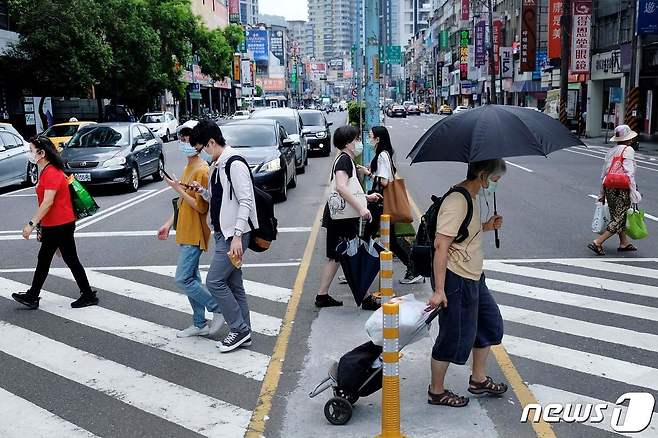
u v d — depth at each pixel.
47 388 5.31
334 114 88.44
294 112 21.95
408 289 7.68
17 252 10.34
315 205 14.34
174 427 4.62
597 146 31.42
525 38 49.94
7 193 17.34
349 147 6.79
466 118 4.29
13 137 18.22
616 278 8.31
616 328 6.48
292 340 6.24
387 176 7.46
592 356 5.77
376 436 4.24
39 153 7.14
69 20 29.78
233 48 70.62
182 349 6.11
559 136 4.34
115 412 4.86
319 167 22.47
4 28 31.52
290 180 16.58
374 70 11.49
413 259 4.65
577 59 35.88
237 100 103.62
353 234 6.89
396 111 78.06
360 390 4.57
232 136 15.46
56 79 30.28
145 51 38.47
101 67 31.86
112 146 17.22
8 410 4.93
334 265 7.08
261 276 8.59
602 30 38.09
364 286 6.79
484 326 4.84
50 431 4.59
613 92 35.25
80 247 10.55
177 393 5.16
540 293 7.70
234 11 114.38
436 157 4.25
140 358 5.91
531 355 5.80
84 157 16.42
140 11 39.38
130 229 12.02
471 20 86.50
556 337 6.25
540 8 51.59
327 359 5.75
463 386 5.15
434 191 16.25
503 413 4.70
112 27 36.66
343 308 7.13
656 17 27.98
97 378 5.49
